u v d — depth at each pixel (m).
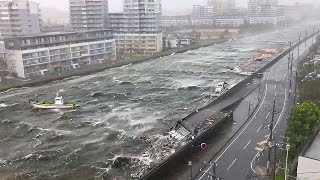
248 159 80.62
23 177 77.06
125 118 112.25
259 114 112.12
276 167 73.94
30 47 171.62
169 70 191.62
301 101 115.69
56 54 185.38
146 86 155.38
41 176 77.44
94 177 76.50
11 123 110.25
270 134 88.50
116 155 86.19
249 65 197.62
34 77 171.00
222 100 125.44
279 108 117.00
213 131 95.94
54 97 139.62
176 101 130.88
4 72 176.88
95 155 86.69
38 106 125.75
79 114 117.75
